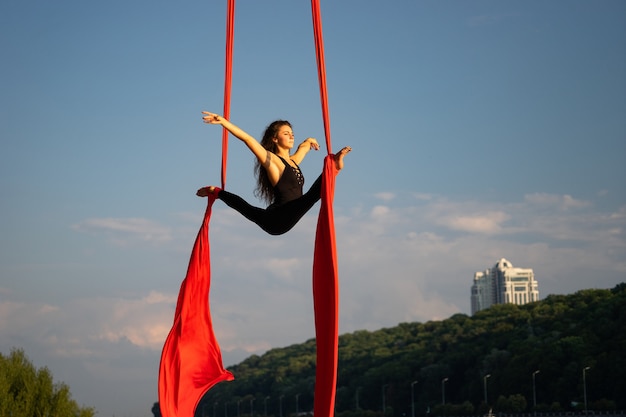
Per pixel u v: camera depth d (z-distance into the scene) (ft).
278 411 634.43
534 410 369.71
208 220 37.35
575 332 415.64
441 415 430.20
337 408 542.57
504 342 474.08
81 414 141.08
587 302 513.45
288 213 34.78
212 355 37.42
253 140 34.32
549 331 453.58
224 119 33.76
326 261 33.47
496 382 420.36
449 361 490.08
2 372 137.08
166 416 35.88
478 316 602.03
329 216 33.35
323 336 33.42
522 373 401.49
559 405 359.05
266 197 36.09
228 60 36.58
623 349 364.99
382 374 527.40
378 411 488.85
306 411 609.01
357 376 570.87
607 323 403.13
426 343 587.27
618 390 351.67
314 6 34.19
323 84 34.22
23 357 142.31
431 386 481.46
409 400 498.28
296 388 626.23
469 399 440.45
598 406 344.28
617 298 433.07
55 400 136.98
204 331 37.47
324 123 34.09
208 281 37.60
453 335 557.33
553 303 536.42
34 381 138.41
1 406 131.95
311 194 34.73
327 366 33.24
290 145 36.14
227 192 36.70
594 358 373.61
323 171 33.68
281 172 34.88
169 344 36.88
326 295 33.50
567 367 377.30
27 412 134.41
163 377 36.47
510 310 579.89
